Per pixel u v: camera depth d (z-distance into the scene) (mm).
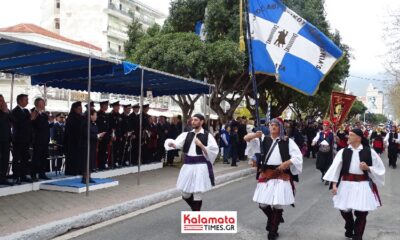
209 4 21688
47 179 11367
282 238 7527
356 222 7082
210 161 8086
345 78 28906
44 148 11227
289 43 9445
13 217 7859
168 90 18172
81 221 7922
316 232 8023
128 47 25438
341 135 16719
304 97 30844
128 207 9375
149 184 12453
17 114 10430
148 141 16281
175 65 19672
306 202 11328
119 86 17125
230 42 19906
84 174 11102
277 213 7211
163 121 17938
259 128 7445
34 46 9055
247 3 8367
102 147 13539
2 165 10117
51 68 11828
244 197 11594
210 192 12391
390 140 23562
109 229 7863
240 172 16516
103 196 10234
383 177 6992
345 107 15930
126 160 15633
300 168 7078
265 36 9320
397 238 7828
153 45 20781
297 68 9539
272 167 7094
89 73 10211
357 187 7027
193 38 20328
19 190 10312
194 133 8086
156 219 8758
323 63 9633
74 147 12078
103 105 13492
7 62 10766
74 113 12188
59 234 7363
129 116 15430
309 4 22078
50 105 34000
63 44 41062
